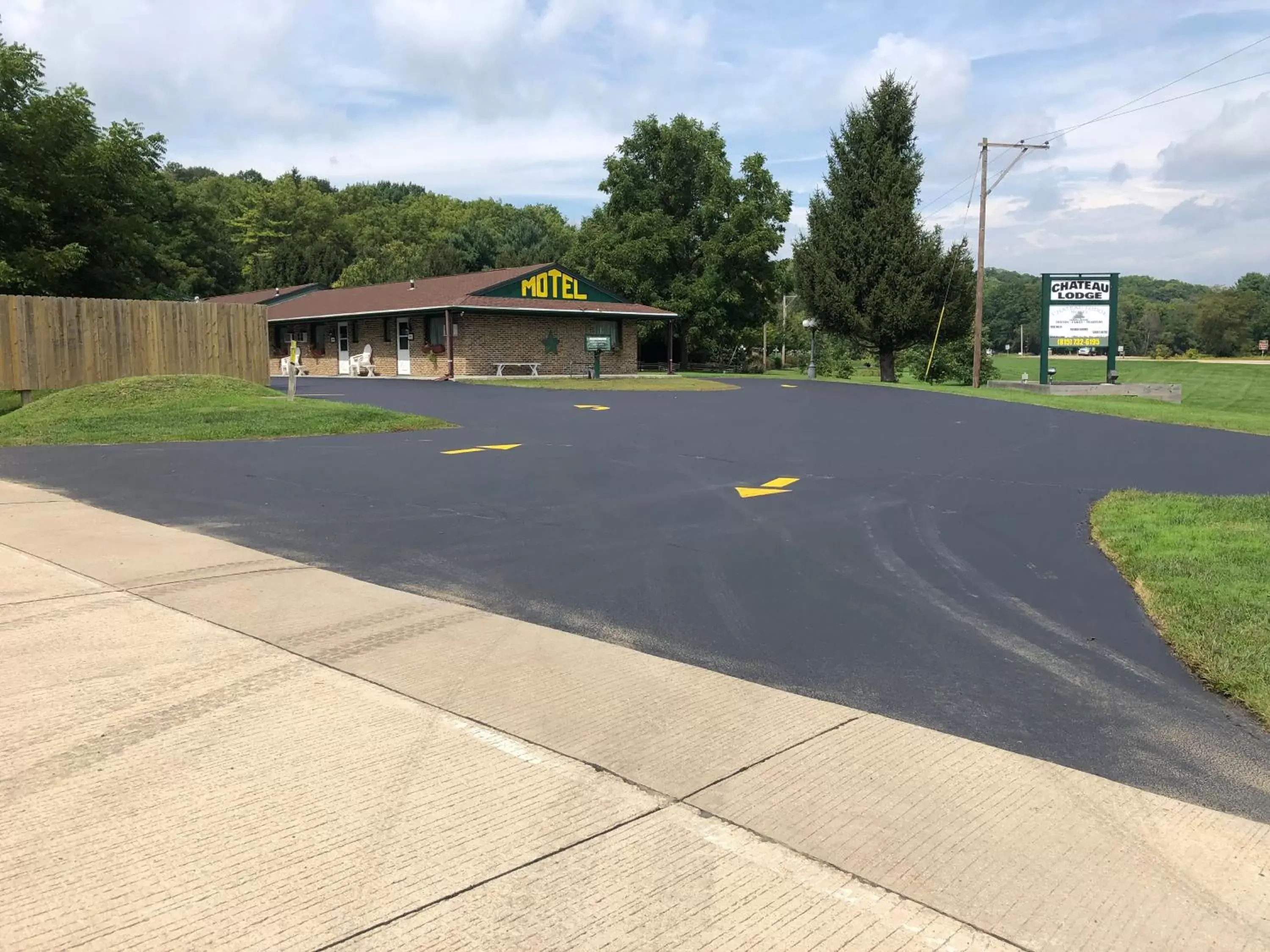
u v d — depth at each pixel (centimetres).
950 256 3694
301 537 813
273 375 3872
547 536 821
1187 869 316
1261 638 534
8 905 279
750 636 563
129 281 3097
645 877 304
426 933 271
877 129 3712
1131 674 508
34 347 1867
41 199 2728
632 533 834
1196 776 389
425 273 6334
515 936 271
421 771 374
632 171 4503
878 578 696
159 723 416
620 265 4391
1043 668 516
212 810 339
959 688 485
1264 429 1853
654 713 441
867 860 317
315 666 493
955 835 336
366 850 314
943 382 4609
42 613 577
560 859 313
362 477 1111
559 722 428
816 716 443
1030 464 1300
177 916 275
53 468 1174
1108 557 770
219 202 8375
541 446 1391
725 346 4669
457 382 2884
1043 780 382
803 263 3834
